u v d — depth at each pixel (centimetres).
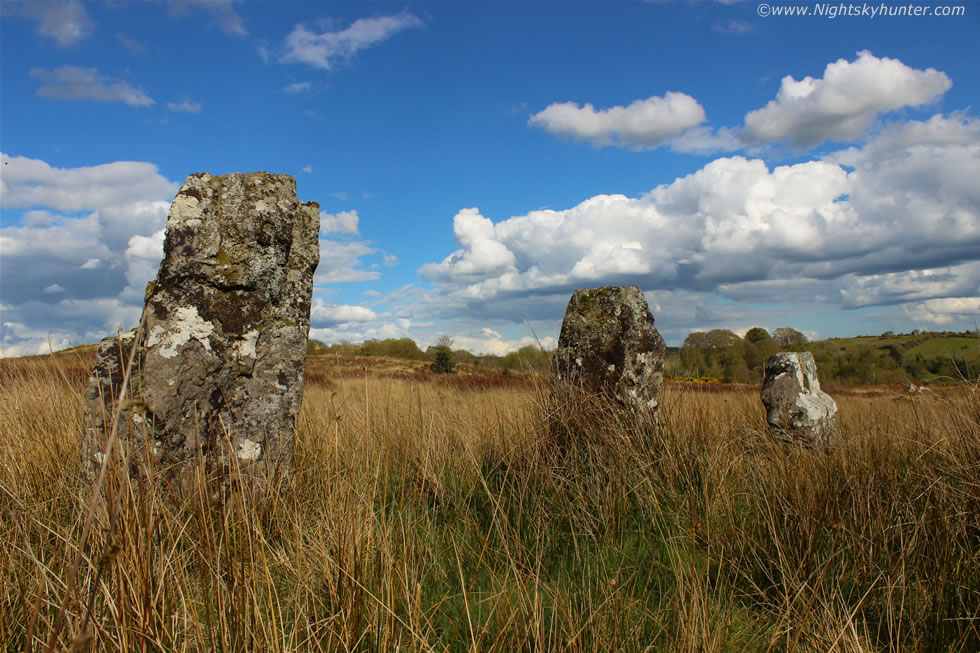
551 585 274
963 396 429
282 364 360
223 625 183
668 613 249
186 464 299
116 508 149
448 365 1438
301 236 388
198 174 343
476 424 516
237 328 338
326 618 211
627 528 349
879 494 334
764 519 325
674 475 388
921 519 294
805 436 556
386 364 1642
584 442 429
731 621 248
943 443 389
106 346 308
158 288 323
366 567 231
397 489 382
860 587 276
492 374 1138
